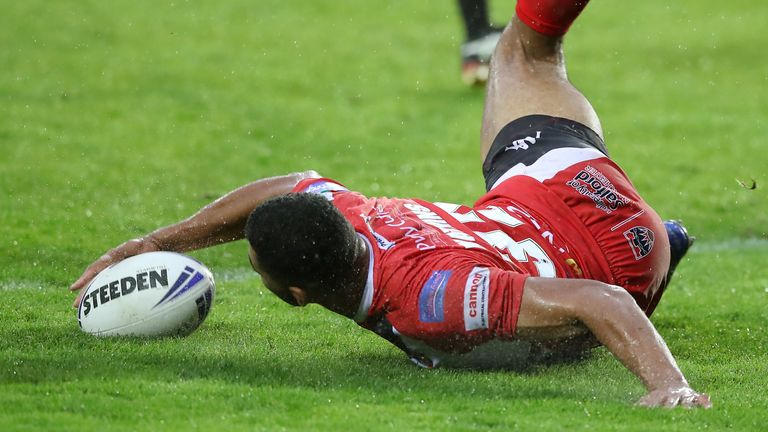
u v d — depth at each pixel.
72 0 53.28
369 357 15.09
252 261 13.87
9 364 13.41
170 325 15.19
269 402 12.20
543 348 14.01
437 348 13.85
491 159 16.88
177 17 52.25
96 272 15.66
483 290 13.22
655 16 57.47
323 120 37.78
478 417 11.99
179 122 36.31
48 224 24.36
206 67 44.00
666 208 30.08
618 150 35.84
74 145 32.62
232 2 56.59
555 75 17.81
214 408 11.91
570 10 17.34
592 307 12.93
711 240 27.69
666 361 12.83
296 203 13.37
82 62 43.19
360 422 11.64
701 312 20.16
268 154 33.38
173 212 26.50
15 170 29.34
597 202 15.06
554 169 15.49
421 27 53.97
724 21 56.22
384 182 30.97
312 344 15.95
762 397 13.93
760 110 41.47
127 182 29.17
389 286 13.59
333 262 13.28
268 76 43.41
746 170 34.09
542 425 11.84
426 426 11.62
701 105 41.97
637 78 45.88
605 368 14.80
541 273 14.32
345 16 55.41
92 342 14.78
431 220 14.48
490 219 14.75
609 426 11.88
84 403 11.86
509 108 17.23
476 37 42.91
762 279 23.42
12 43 44.97
